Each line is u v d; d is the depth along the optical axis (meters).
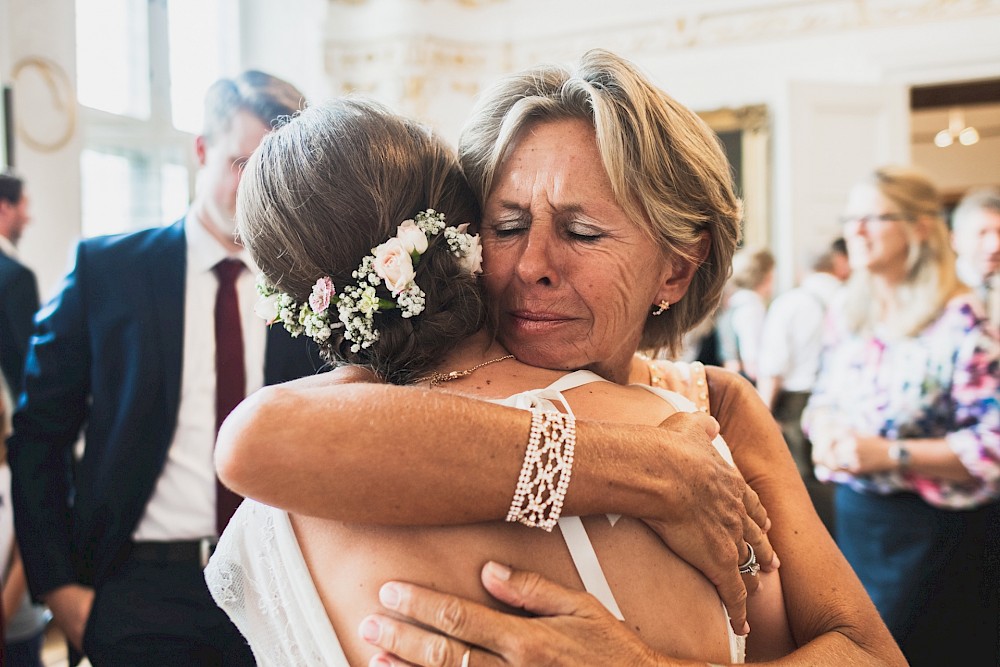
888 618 2.48
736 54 7.11
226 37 7.23
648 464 0.90
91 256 2.06
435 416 0.85
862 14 6.75
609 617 0.88
